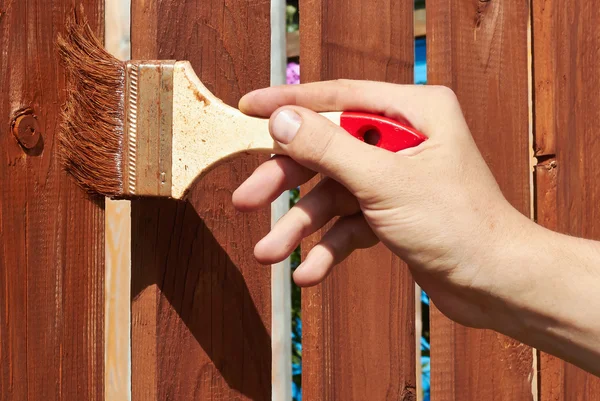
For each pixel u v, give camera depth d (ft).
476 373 2.47
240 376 2.19
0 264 1.93
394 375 2.40
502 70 2.50
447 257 1.90
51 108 1.99
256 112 1.94
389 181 1.85
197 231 2.11
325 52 2.26
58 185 2.00
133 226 2.06
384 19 2.36
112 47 2.70
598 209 2.72
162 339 2.07
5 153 1.93
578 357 1.96
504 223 1.92
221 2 2.13
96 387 2.05
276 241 1.95
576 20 2.65
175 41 2.07
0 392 1.92
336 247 2.00
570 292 1.92
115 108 1.99
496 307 1.96
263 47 2.21
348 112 1.92
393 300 2.39
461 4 2.42
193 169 1.95
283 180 1.96
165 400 2.07
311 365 2.27
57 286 2.00
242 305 2.19
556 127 2.61
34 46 1.97
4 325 1.93
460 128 1.92
